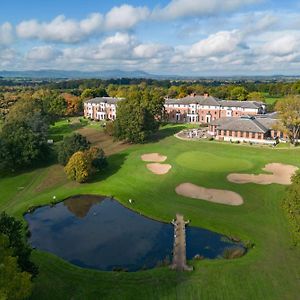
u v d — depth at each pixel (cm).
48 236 6084
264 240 5562
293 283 4353
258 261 4900
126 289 4356
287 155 10062
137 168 9456
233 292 4203
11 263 3206
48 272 4791
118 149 11969
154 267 4984
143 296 4200
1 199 7769
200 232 6062
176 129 15075
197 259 5053
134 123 12319
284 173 8581
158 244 5716
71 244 5781
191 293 4209
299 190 5278
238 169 8931
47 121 15462
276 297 4094
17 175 9406
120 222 6612
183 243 5603
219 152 10594
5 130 10225
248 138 12031
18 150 9588
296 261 4856
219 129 12462
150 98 16612
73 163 8488
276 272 4600
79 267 4916
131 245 5709
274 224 6072
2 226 4022
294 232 5156
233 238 5744
